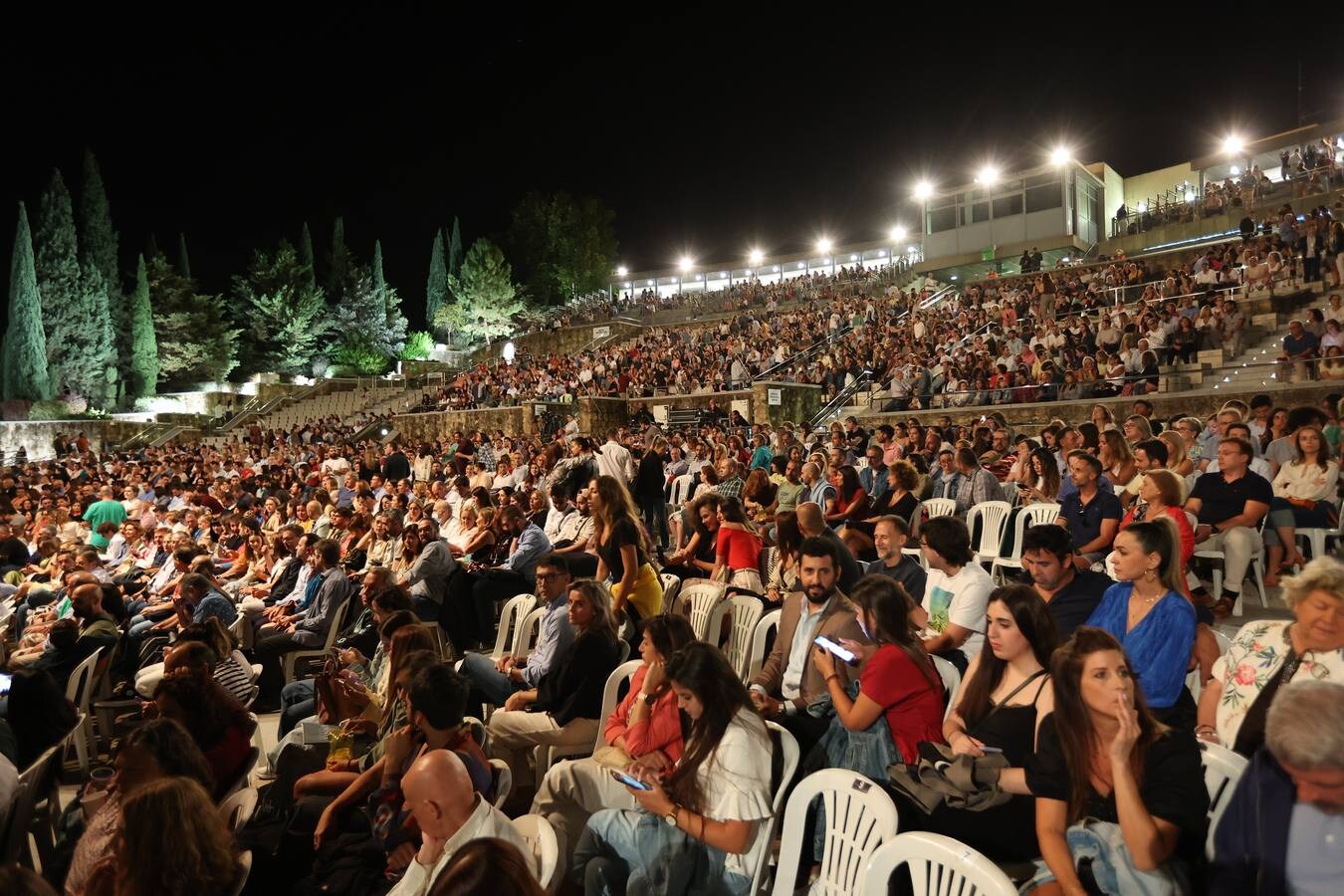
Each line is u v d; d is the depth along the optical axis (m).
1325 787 2.17
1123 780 2.59
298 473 21.78
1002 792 3.06
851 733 3.85
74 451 31.25
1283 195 30.06
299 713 5.87
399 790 3.81
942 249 38.28
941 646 4.90
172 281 45.50
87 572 7.88
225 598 7.66
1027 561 4.73
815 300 42.97
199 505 16.38
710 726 3.42
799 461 12.73
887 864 2.67
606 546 6.88
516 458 18.34
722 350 31.44
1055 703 2.81
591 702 5.04
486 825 2.86
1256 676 3.43
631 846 3.59
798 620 4.95
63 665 6.52
